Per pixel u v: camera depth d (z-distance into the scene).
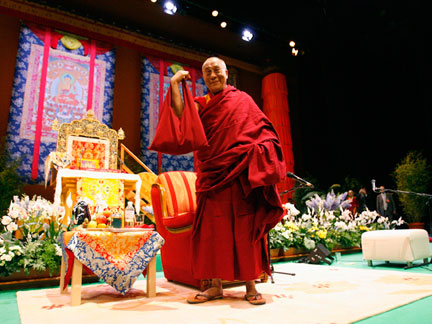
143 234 2.40
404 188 8.79
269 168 1.97
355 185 9.84
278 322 1.55
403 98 9.82
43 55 7.91
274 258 4.59
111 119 8.49
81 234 2.20
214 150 2.13
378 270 3.40
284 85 10.97
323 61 11.52
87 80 8.34
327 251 4.30
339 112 11.09
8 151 7.20
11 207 3.19
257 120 2.16
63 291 2.55
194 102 2.14
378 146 10.22
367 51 10.68
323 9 10.36
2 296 2.53
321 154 11.48
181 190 3.19
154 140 2.04
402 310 1.77
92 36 8.59
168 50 9.66
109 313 1.85
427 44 9.43
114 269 2.23
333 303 1.94
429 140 9.16
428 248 3.81
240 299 2.13
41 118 7.61
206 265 2.02
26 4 7.88
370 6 10.08
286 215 5.12
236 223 2.01
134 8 9.41
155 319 1.68
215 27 10.61
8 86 7.45
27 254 2.99
